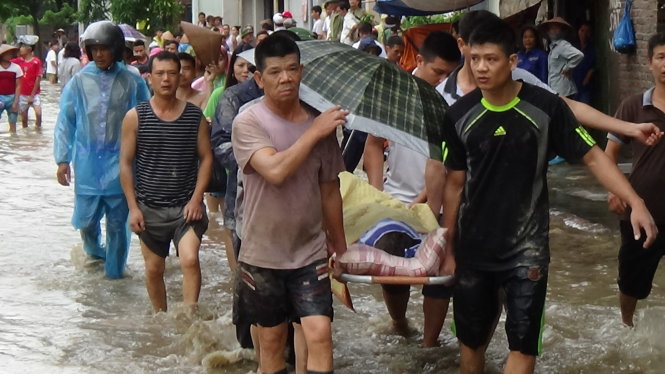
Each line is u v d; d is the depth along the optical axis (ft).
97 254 31.37
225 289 28.73
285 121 17.85
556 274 29.48
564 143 17.67
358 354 22.77
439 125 19.04
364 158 23.75
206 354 22.63
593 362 21.97
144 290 28.81
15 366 22.09
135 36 74.28
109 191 29.40
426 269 18.65
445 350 22.79
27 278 29.96
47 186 46.70
